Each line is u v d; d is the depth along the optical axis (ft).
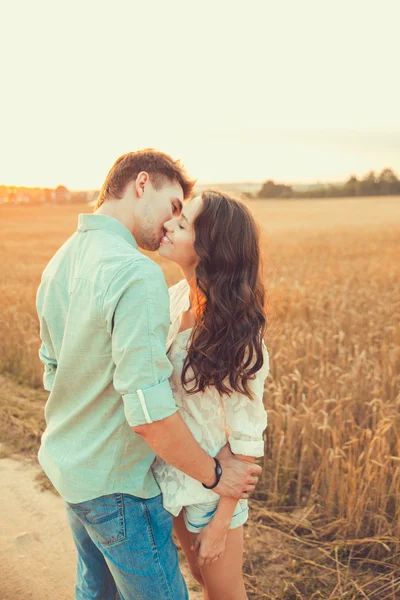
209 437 5.74
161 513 5.50
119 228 5.41
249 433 5.61
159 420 4.66
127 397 4.67
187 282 6.64
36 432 13.96
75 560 9.53
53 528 10.44
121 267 4.77
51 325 5.52
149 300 4.67
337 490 10.87
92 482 5.09
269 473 11.97
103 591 6.38
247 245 5.59
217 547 5.66
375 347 18.38
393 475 10.86
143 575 5.30
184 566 9.52
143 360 4.61
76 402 5.24
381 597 8.71
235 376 5.43
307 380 16.17
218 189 5.91
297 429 12.73
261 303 5.83
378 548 9.62
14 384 17.98
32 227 97.14
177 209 5.92
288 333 19.95
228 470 5.52
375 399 12.73
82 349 4.97
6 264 51.85
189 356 5.54
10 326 22.86
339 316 23.95
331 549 9.75
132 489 5.18
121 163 5.77
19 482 12.07
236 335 5.45
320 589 8.89
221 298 5.45
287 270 42.11
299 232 84.23
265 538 10.18
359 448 12.62
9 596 8.59
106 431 5.09
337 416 12.91
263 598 8.71
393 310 25.86
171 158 5.99
